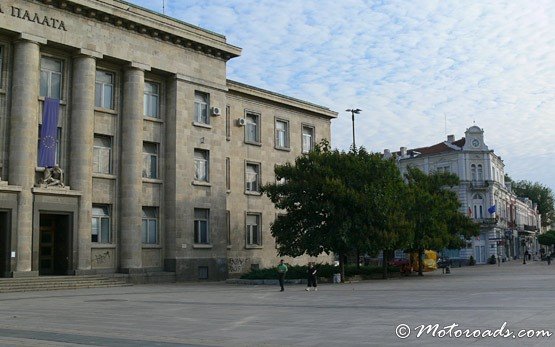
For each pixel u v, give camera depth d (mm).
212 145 43031
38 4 33406
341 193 36562
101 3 35719
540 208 147375
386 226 37562
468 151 87250
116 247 37156
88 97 35594
